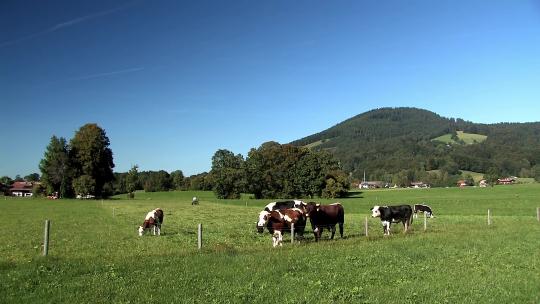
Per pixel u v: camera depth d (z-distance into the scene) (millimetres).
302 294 12758
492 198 82688
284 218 25062
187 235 30500
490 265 17250
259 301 12172
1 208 67625
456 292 13062
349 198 106250
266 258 17812
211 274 15062
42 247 24797
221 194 120250
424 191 122125
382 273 15703
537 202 69000
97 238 29016
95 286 13438
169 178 170750
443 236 25172
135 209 65625
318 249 20406
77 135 111250
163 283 13891
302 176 113250
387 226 30422
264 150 119812
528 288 13531
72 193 110500
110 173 114250
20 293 12734
